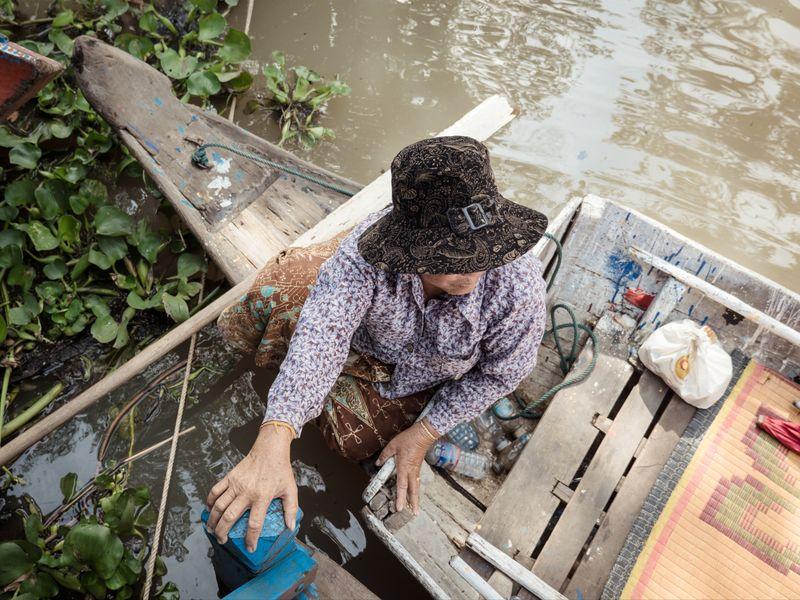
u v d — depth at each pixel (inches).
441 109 139.6
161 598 85.7
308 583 67.9
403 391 80.3
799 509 83.8
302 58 144.9
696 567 79.9
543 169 132.8
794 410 89.9
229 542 58.5
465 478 87.7
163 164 107.7
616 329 95.4
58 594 83.7
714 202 130.3
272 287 81.4
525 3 158.7
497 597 74.6
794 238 127.1
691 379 87.6
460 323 63.9
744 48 153.3
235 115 134.8
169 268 113.3
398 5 156.1
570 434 88.3
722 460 86.2
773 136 139.6
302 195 111.6
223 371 105.2
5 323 98.0
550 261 100.6
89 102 107.5
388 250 52.7
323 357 62.5
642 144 137.1
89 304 104.9
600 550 80.7
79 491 93.1
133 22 140.9
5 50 84.3
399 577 90.6
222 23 134.5
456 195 49.4
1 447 88.5
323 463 98.5
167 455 97.9
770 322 90.1
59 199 110.5
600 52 150.8
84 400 91.8
